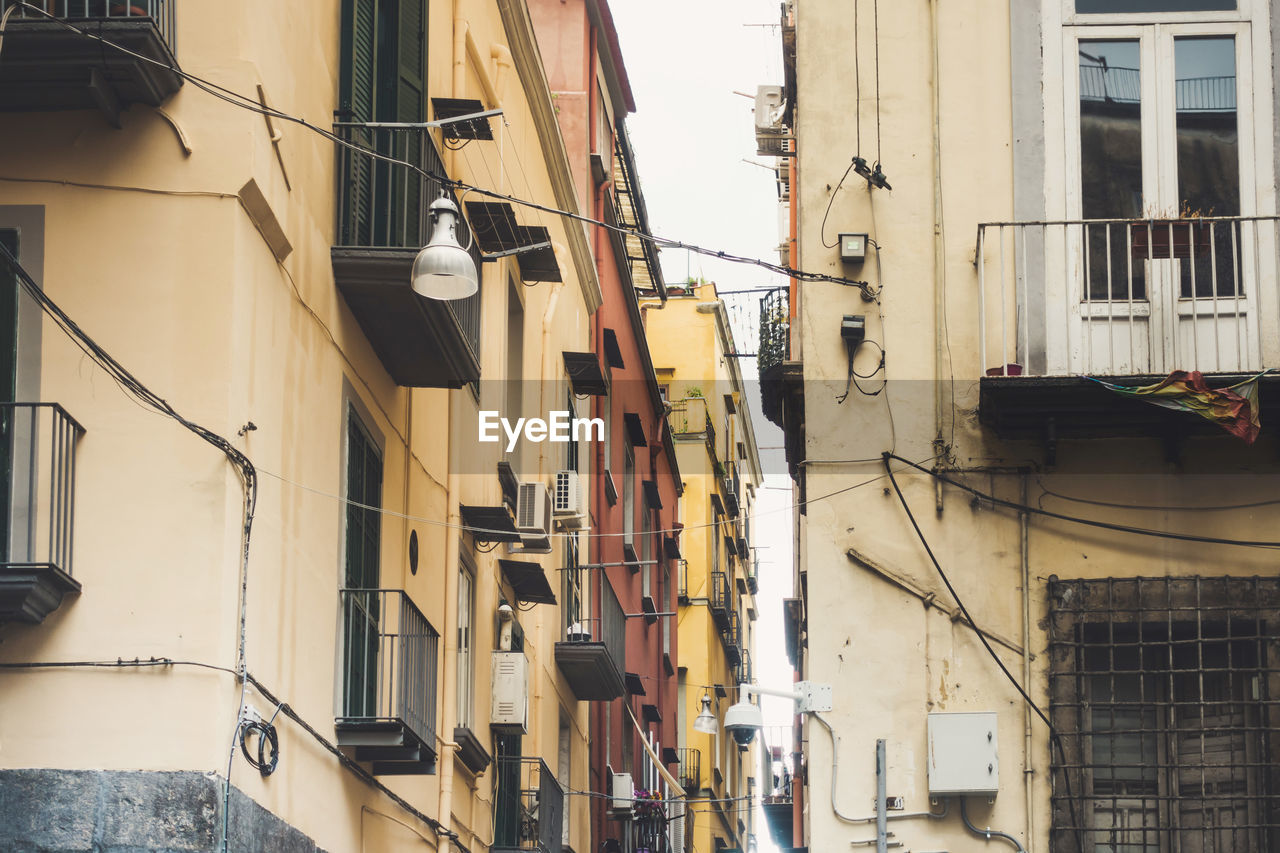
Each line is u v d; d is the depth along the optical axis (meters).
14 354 11.34
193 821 10.72
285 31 12.86
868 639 13.64
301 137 13.16
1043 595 13.61
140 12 11.64
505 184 20.98
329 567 13.62
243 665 11.37
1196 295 13.77
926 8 14.75
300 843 12.55
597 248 29.05
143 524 11.15
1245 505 13.63
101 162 11.66
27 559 10.88
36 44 11.11
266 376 12.20
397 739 13.72
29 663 10.92
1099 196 14.19
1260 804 13.02
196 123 11.76
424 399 16.95
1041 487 13.80
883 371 14.11
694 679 42.59
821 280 14.22
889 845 13.22
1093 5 14.55
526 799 21.39
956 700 13.47
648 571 34.19
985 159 14.40
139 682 10.94
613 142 31.83
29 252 11.52
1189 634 13.51
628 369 32.84
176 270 11.55
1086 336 13.84
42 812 10.69
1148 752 13.36
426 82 16.14
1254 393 13.14
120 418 11.29
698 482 44.72
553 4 28.59
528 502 20.03
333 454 13.84
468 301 16.17
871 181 14.34
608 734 28.94
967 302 14.16
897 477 13.93
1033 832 13.16
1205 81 14.31
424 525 16.80
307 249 13.28
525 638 22.20
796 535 24.47
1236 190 14.10
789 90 21.11
